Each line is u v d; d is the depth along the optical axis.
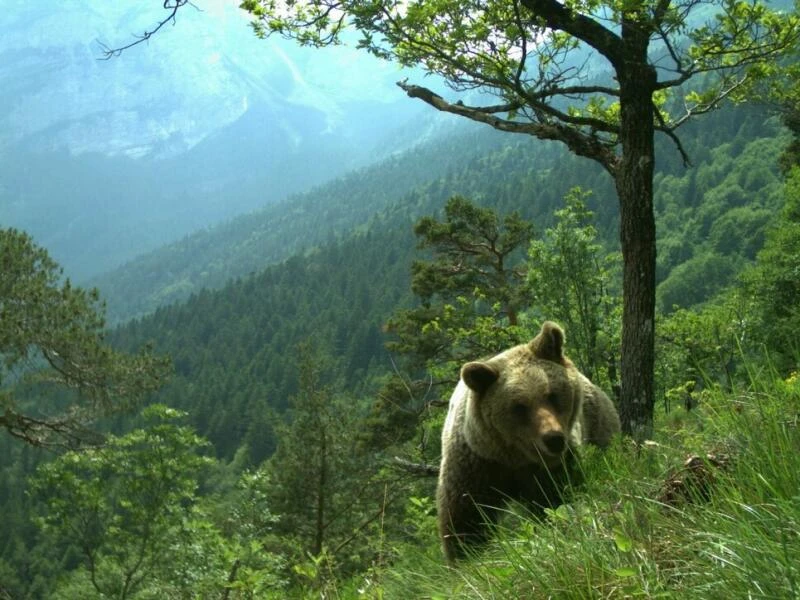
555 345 5.98
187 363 176.00
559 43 9.85
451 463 6.21
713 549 2.85
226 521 18.47
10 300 25.77
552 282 14.74
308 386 28.83
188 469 18.73
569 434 5.94
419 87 10.16
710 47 9.01
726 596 2.58
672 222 145.50
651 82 9.01
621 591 2.93
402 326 30.02
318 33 9.89
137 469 18.34
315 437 27.75
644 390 8.93
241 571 7.03
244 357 167.50
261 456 102.25
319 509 25.94
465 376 5.84
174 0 8.95
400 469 14.80
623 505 3.76
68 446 27.83
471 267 32.47
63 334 26.36
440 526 6.29
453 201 32.47
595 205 172.12
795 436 3.47
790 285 20.67
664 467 4.41
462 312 24.83
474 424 5.95
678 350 13.13
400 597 4.48
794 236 23.03
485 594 3.47
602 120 9.98
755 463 3.32
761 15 8.79
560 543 3.52
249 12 9.82
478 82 9.52
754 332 6.28
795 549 2.57
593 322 14.56
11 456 103.50
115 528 18.06
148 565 17.66
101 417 28.72
